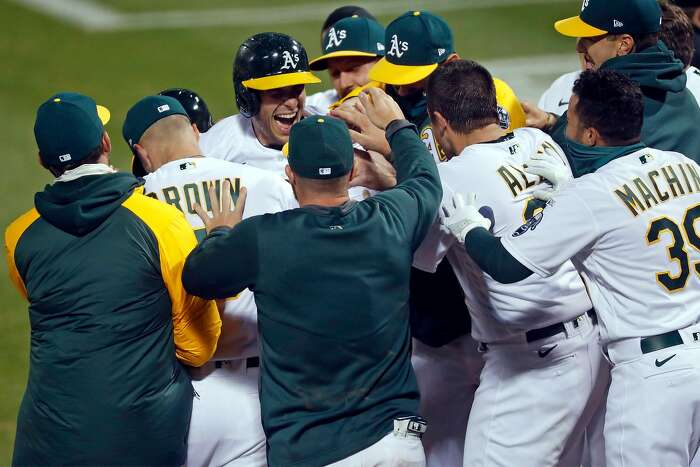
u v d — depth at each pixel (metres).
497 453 17.17
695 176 16.16
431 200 15.08
